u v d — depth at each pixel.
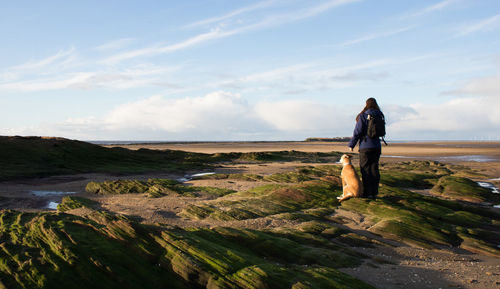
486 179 16.98
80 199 8.83
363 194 7.75
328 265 4.21
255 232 4.86
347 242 5.47
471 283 3.90
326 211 7.17
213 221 6.68
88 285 2.94
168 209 7.95
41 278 2.88
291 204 7.77
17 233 3.78
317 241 5.16
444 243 5.68
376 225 6.22
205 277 3.19
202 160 26.75
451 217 7.15
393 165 23.64
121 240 3.69
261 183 13.16
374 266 4.40
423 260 4.87
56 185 12.86
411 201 8.00
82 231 3.80
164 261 3.42
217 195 9.97
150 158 22.64
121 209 7.89
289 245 4.59
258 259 3.75
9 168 15.66
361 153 7.71
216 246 3.81
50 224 3.92
